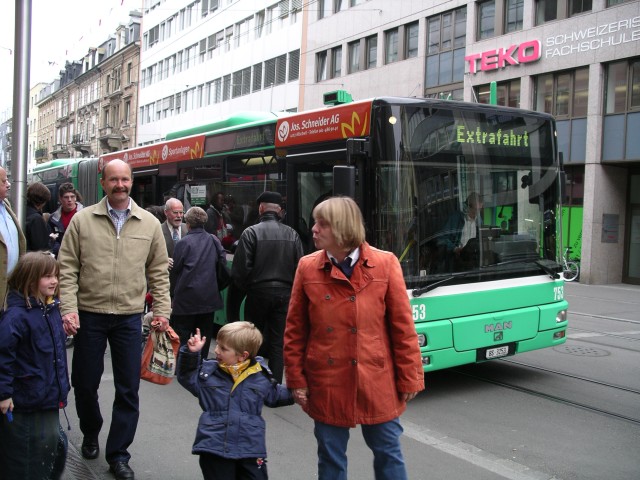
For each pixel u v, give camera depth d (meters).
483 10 23.45
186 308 6.13
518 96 22.12
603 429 5.28
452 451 4.75
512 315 6.40
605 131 19.77
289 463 4.45
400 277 3.18
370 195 5.74
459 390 6.48
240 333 3.20
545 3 21.31
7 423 3.29
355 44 30.41
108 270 4.12
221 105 43.19
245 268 5.76
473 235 6.23
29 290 3.34
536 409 5.83
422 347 5.76
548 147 6.89
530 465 4.49
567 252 21.00
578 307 13.98
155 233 4.36
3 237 3.96
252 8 39.16
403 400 3.18
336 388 3.08
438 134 6.06
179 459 4.48
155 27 54.06
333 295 3.09
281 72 36.28
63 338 3.48
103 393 6.16
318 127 6.68
